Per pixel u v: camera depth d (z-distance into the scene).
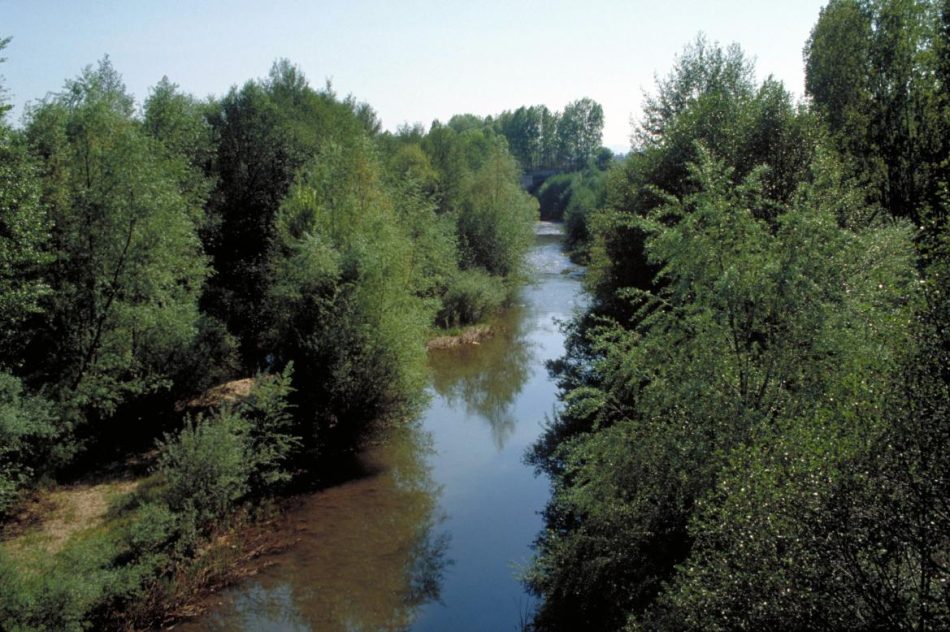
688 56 25.38
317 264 20.08
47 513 16.77
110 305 19.75
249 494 18.02
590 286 26.34
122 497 17.66
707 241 10.24
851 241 9.67
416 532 16.45
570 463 12.27
